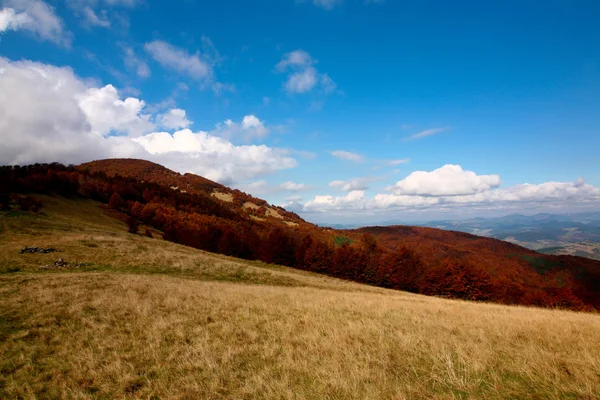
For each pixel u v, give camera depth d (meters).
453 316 12.65
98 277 19.53
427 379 5.93
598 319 13.37
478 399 5.06
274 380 6.07
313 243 85.19
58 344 8.61
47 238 33.66
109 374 6.77
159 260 31.53
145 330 9.72
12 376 6.82
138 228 77.44
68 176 94.56
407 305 16.55
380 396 5.23
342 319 11.38
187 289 17.53
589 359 6.43
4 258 23.98
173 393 5.94
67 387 6.28
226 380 6.37
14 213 45.06
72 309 11.55
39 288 14.94
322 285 32.62
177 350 8.05
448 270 68.00
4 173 80.31
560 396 5.05
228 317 11.52
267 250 81.56
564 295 55.94
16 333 9.26
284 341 8.73
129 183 130.75
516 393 5.22
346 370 6.43
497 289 64.50
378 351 7.61
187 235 80.69
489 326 10.22
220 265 33.47
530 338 8.52
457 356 7.19
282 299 16.06
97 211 80.44
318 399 5.35
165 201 124.50
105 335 9.29
